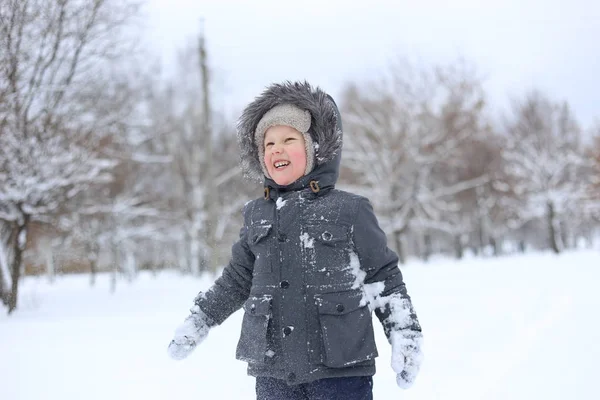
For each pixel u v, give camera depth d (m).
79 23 11.36
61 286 22.05
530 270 14.98
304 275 2.16
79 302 12.79
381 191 28.83
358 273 2.21
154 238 28.70
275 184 2.39
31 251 21.05
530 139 34.34
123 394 3.91
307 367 2.07
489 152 33.34
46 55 10.98
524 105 35.34
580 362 4.43
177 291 15.05
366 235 2.23
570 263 17.09
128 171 20.75
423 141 28.98
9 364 4.95
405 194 29.00
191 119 30.91
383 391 3.93
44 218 11.46
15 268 10.77
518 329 6.01
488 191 34.28
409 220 29.16
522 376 4.16
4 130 10.21
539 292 9.32
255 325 2.16
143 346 5.70
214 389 3.98
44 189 10.59
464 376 4.23
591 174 36.06
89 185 12.86
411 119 29.09
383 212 29.34
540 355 4.74
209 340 5.70
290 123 2.36
